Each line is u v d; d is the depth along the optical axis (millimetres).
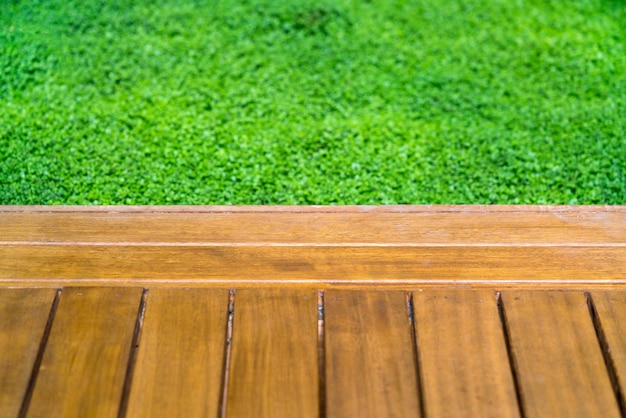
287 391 1092
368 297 1169
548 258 1208
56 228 1229
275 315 1151
